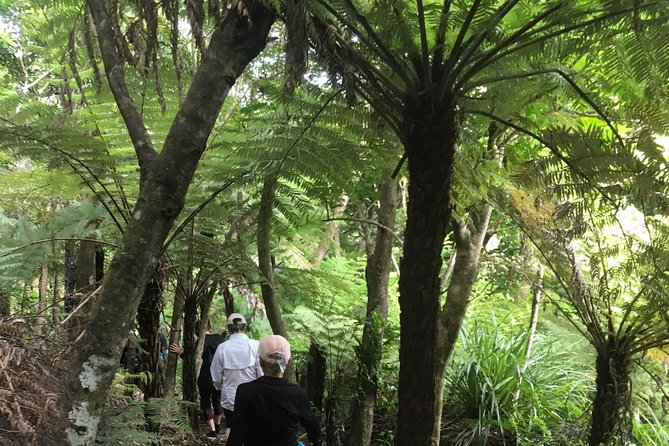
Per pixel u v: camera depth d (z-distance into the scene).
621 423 3.15
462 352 4.44
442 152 1.97
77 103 3.51
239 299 6.39
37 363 1.41
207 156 3.21
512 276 3.91
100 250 3.36
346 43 1.88
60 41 2.79
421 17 1.80
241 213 3.44
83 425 1.37
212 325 6.94
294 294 4.04
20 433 1.19
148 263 1.50
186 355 3.87
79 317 2.26
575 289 3.12
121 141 3.10
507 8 1.98
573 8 2.03
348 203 4.85
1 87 4.06
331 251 6.84
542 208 2.96
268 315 3.56
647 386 4.26
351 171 3.06
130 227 1.50
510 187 2.88
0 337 1.45
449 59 1.93
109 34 1.80
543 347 4.78
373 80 2.06
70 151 2.80
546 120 3.15
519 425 3.92
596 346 3.20
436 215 1.99
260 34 1.70
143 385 3.07
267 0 1.65
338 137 2.92
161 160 1.54
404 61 2.07
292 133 2.93
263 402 2.50
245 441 2.54
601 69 2.73
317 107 2.81
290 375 3.56
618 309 3.42
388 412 4.28
